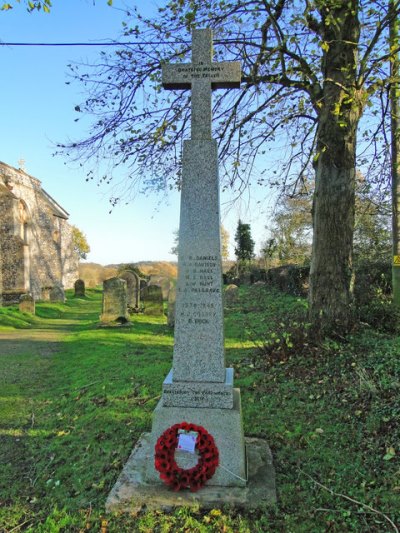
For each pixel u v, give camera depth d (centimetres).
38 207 3259
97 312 2180
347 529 294
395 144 857
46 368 863
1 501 365
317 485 346
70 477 395
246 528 296
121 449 432
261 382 602
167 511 318
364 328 726
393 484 337
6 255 2522
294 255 2258
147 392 605
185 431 347
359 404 477
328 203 740
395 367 539
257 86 829
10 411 596
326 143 729
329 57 738
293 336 701
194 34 399
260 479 356
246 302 1580
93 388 659
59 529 314
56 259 3588
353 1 682
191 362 373
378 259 1295
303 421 467
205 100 394
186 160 386
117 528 305
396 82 663
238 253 3394
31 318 1803
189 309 376
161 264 3984
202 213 381
